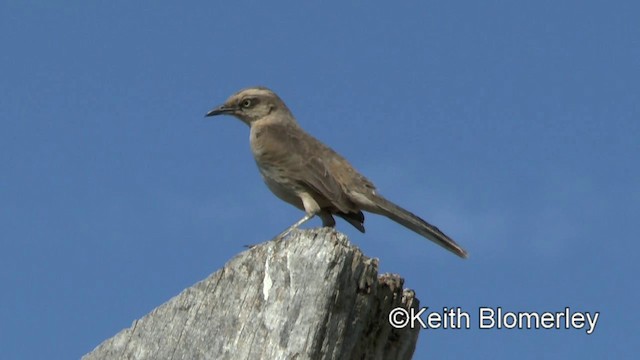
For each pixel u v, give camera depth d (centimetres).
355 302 1137
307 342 1094
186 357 1154
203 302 1177
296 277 1123
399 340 1232
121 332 1204
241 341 1129
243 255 1177
